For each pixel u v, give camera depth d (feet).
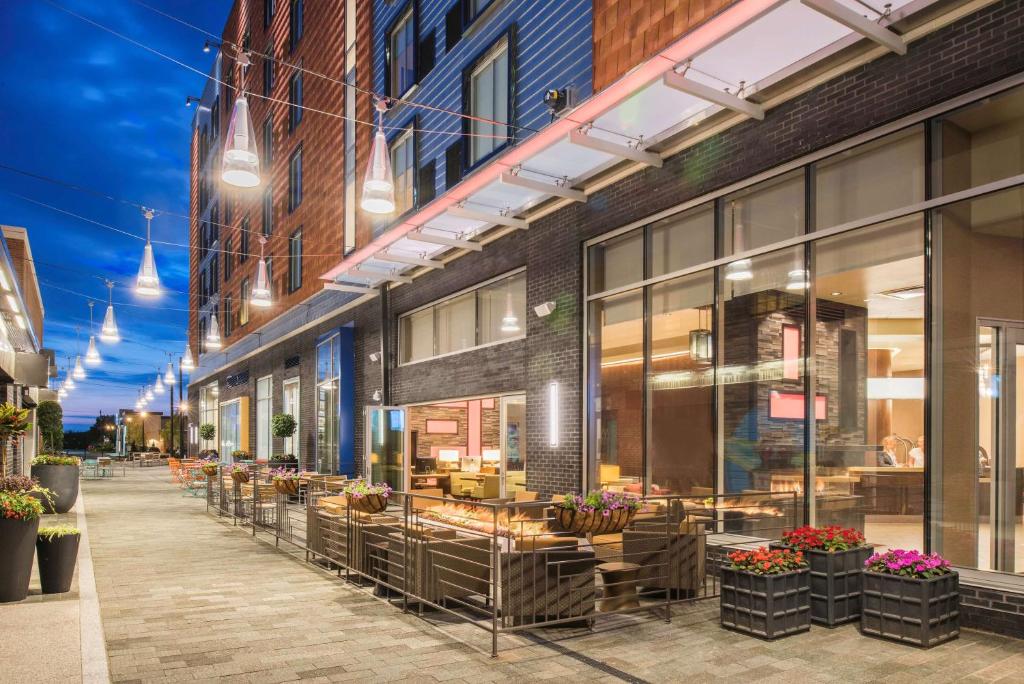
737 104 27.45
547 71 40.83
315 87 79.36
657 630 21.68
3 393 55.47
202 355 151.53
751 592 20.95
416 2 57.31
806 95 26.76
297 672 18.08
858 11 22.66
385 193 25.80
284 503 42.80
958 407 22.76
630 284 35.35
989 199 21.74
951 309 22.80
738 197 30.07
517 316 44.80
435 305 55.67
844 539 22.48
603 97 26.58
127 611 24.58
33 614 23.32
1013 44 20.72
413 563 24.63
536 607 21.79
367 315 66.03
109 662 18.89
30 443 76.95
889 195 24.40
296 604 25.63
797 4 21.53
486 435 70.08
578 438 37.76
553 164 34.45
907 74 23.45
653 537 25.76
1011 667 17.76
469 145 49.39
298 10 87.71
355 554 29.45
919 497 24.90
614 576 24.81
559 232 39.83
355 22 70.13
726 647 19.86
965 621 21.29
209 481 60.75
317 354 77.77
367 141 64.95
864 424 28.04
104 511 58.18
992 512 22.84
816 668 17.92
